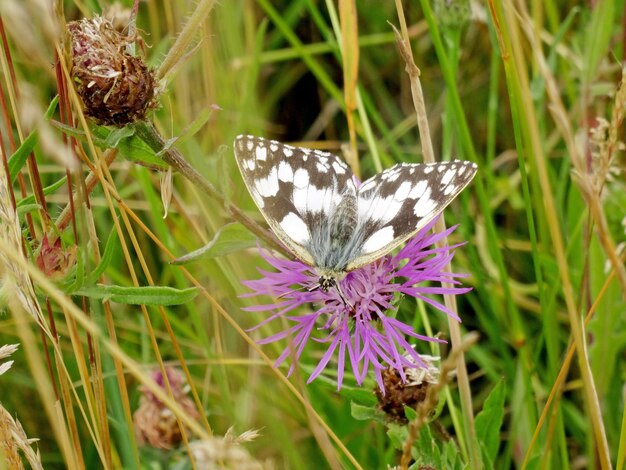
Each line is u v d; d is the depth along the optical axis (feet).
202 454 0.56
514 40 0.50
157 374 0.69
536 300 0.87
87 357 0.77
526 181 0.65
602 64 0.82
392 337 0.58
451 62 0.78
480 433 0.63
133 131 0.56
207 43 0.79
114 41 0.55
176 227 0.81
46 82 0.83
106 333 0.73
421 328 0.82
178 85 0.80
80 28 0.56
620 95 0.52
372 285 0.57
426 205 0.57
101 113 0.55
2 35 0.56
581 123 0.81
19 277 0.52
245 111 0.85
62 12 0.50
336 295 0.58
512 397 0.76
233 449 0.49
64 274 0.56
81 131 0.54
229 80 0.87
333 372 0.73
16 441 0.54
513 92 0.63
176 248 0.79
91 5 0.70
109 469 0.59
